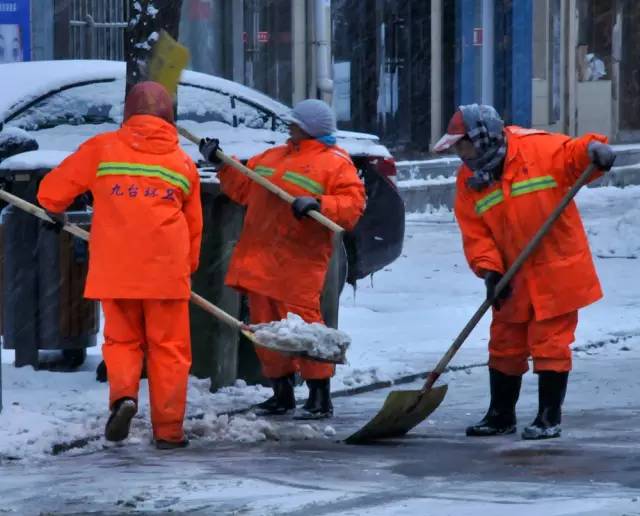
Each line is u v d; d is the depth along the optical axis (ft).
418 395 64.28
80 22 167.53
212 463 58.59
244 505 49.47
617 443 62.75
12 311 79.46
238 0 177.68
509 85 251.60
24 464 59.21
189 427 66.13
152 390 62.95
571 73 292.81
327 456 60.29
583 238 64.03
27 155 76.74
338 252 79.61
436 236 162.81
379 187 94.12
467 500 49.65
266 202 70.90
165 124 63.93
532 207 63.21
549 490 51.44
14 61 156.66
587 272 63.72
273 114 105.40
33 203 77.41
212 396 74.38
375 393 80.43
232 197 72.33
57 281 78.69
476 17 240.12
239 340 79.00
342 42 220.64
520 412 72.38
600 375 84.79
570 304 63.36
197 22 171.83
